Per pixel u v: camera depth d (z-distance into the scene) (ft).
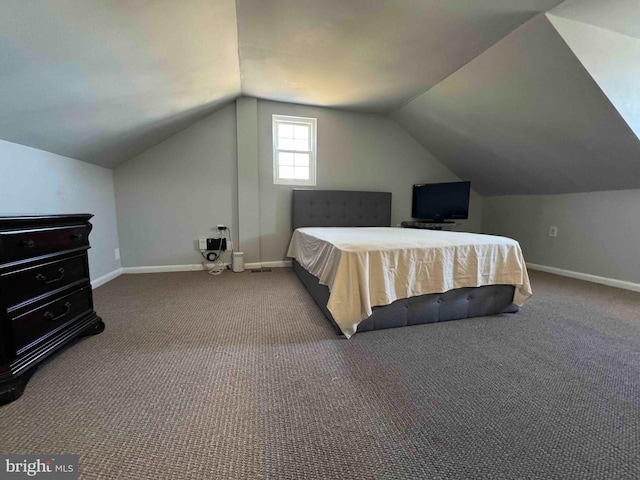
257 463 3.11
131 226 11.25
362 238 7.68
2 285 4.00
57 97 5.56
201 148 11.69
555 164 10.57
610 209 10.35
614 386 4.50
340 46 7.77
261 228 12.61
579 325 6.82
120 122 8.00
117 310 7.53
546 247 12.68
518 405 4.06
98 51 5.01
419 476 2.98
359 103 12.21
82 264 5.80
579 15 6.44
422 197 14.12
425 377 4.72
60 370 4.78
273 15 6.45
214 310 7.60
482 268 7.13
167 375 4.69
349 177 13.55
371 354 5.44
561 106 8.25
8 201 6.26
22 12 3.59
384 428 3.62
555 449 3.31
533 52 7.36
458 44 7.67
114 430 3.53
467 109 10.55
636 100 7.55
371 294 6.27
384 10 6.31
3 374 3.98
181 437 3.44
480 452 3.27
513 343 5.91
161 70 6.73
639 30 6.95
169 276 11.05
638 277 9.70
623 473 3.02
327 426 3.65
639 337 6.19
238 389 4.36
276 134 12.58
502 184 13.80
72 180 8.48
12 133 5.98
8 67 4.23
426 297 6.84
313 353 5.46
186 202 11.75
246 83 10.30
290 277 11.05
